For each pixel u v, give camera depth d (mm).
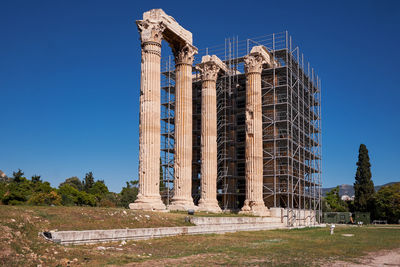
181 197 42000
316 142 61875
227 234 30109
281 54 53531
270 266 15945
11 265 13820
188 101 44031
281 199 51125
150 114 36656
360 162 94625
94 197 80438
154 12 39281
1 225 16734
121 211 26719
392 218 87312
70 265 15188
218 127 56781
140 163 36125
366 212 86812
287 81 49406
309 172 57312
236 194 53312
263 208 45219
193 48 45312
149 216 27875
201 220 30453
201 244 23016
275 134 50250
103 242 20281
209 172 46812
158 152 36688
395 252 22625
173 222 28625
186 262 16609
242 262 16891
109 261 16219
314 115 63312
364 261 18594
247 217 38125
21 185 72000
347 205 109375
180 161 42656
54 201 64500
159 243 22203
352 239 30859
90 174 104500
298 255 19766
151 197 35250
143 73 37594
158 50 38188
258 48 48875
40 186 72500
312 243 26516
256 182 45688
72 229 20453
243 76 55969
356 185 93812
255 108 47406
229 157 54094
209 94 48938
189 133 43562
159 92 37781
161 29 38688
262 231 36344
